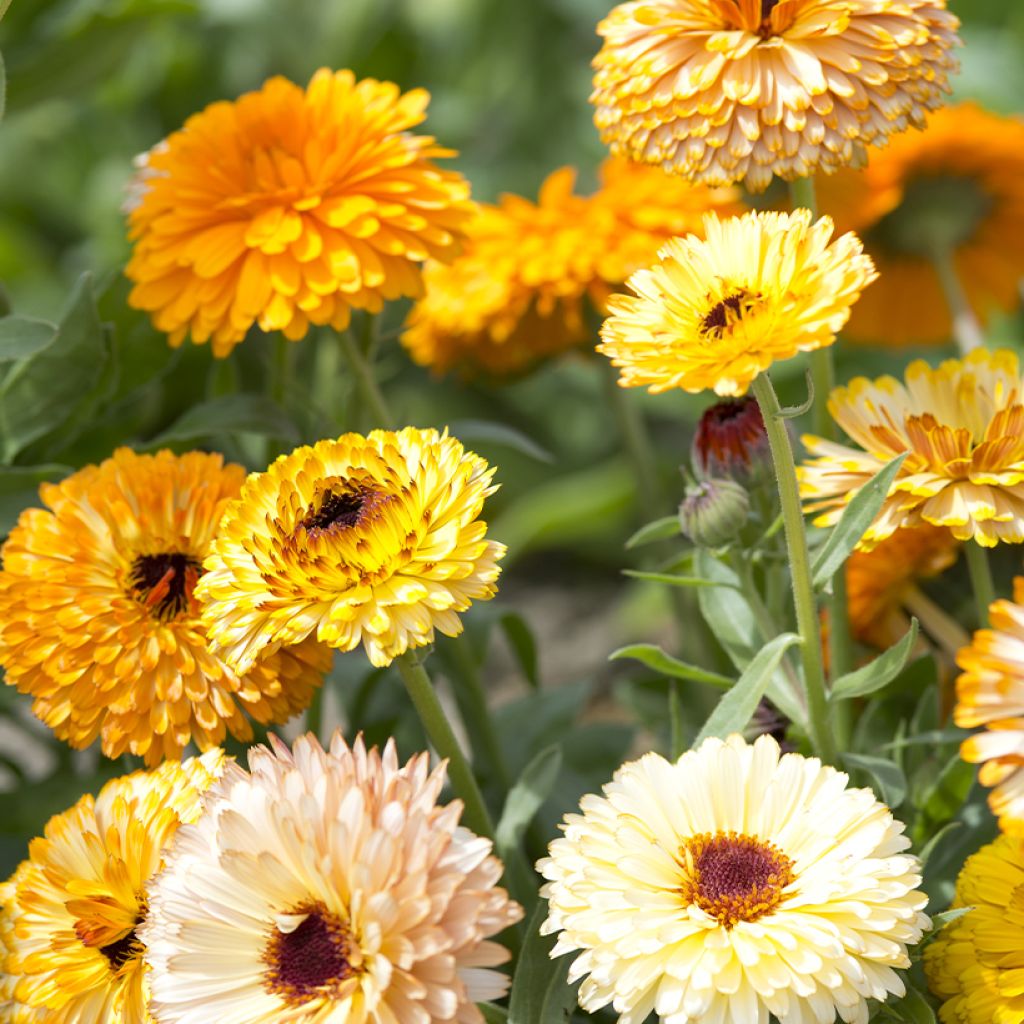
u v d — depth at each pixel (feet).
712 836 1.98
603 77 2.19
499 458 4.94
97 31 2.91
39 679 2.12
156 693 2.10
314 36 5.03
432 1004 1.89
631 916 1.94
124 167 4.93
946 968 2.02
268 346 2.64
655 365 1.95
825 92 2.10
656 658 2.13
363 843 1.91
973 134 2.54
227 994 1.94
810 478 2.13
